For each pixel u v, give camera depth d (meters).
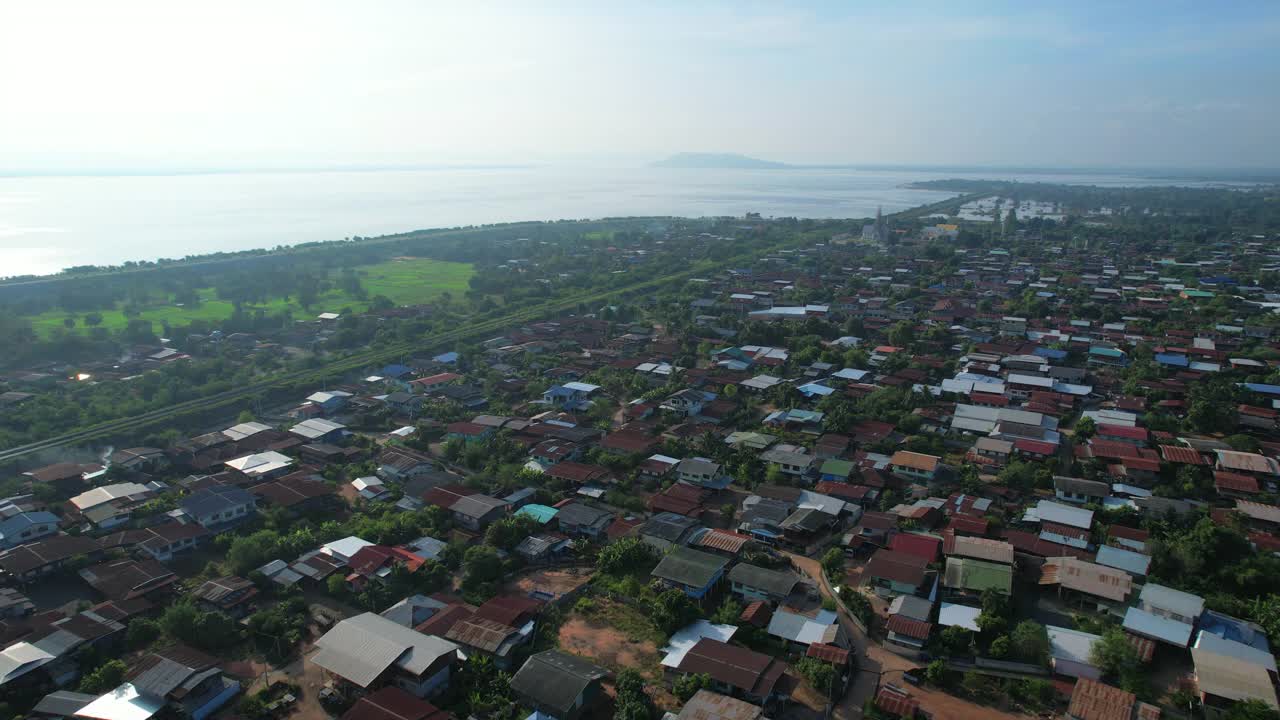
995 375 102.69
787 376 106.88
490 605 51.44
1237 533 55.81
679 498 68.12
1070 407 89.94
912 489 70.38
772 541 61.97
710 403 93.81
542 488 71.75
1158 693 43.38
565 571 58.66
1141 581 53.62
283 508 66.56
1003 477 70.12
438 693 44.62
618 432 83.94
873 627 50.19
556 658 44.75
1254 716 39.09
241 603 53.53
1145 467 70.44
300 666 47.34
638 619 51.72
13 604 51.41
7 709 42.78
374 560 57.53
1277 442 77.44
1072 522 60.94
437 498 67.94
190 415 94.56
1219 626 47.78
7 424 90.69
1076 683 43.00
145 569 57.19
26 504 66.56
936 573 54.06
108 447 86.94
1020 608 51.75
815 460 75.25
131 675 44.38
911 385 99.31
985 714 41.94
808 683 44.59
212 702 42.97
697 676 43.53
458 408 95.12
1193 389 91.06
